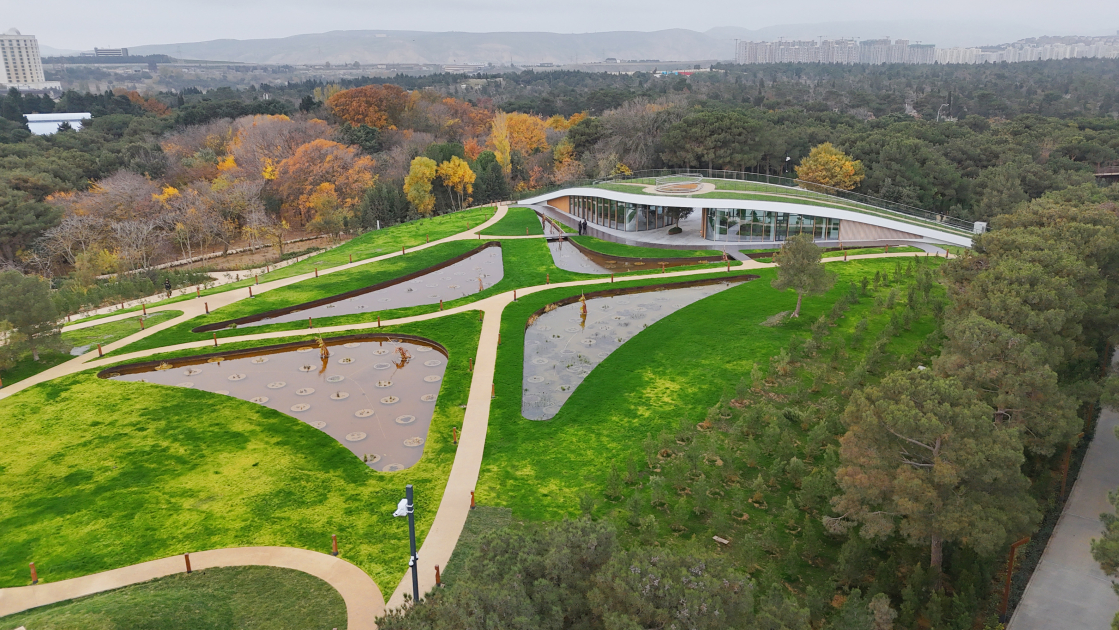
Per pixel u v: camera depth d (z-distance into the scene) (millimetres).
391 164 140125
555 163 148625
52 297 66125
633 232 92938
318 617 27484
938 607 27109
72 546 32094
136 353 54781
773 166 120938
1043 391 32344
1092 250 44562
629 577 19375
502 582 19844
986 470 26422
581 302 66688
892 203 89312
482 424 43250
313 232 123938
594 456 39406
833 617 27781
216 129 156125
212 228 109875
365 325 60812
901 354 50625
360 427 43750
